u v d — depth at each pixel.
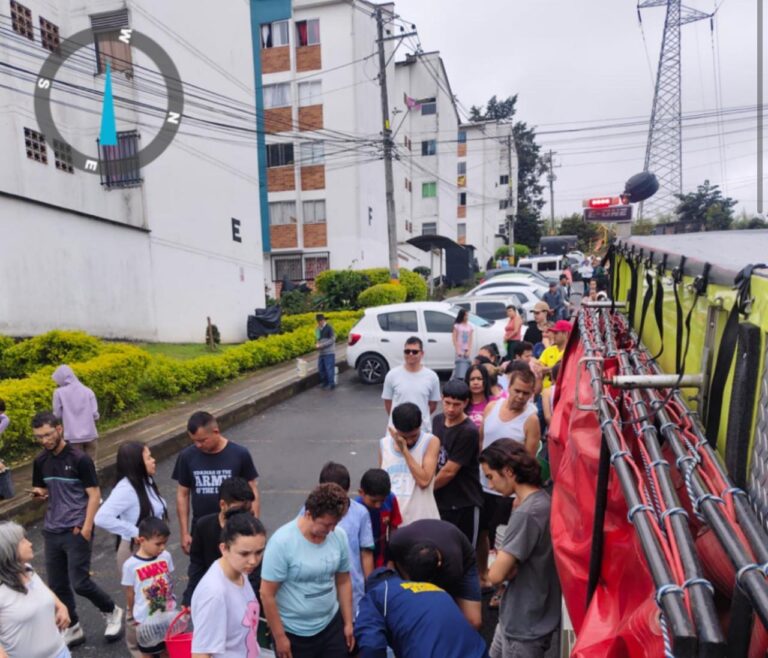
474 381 4.75
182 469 3.97
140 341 13.84
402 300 20.08
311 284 25.89
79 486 3.96
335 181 25.55
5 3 13.16
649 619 1.28
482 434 4.18
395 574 2.60
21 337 10.79
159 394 9.88
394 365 11.27
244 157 18.39
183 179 15.45
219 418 8.86
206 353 13.79
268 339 13.75
